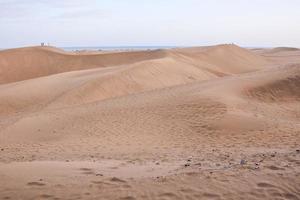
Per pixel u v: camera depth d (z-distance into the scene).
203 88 18.92
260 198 5.00
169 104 15.73
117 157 9.22
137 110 15.41
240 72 55.81
